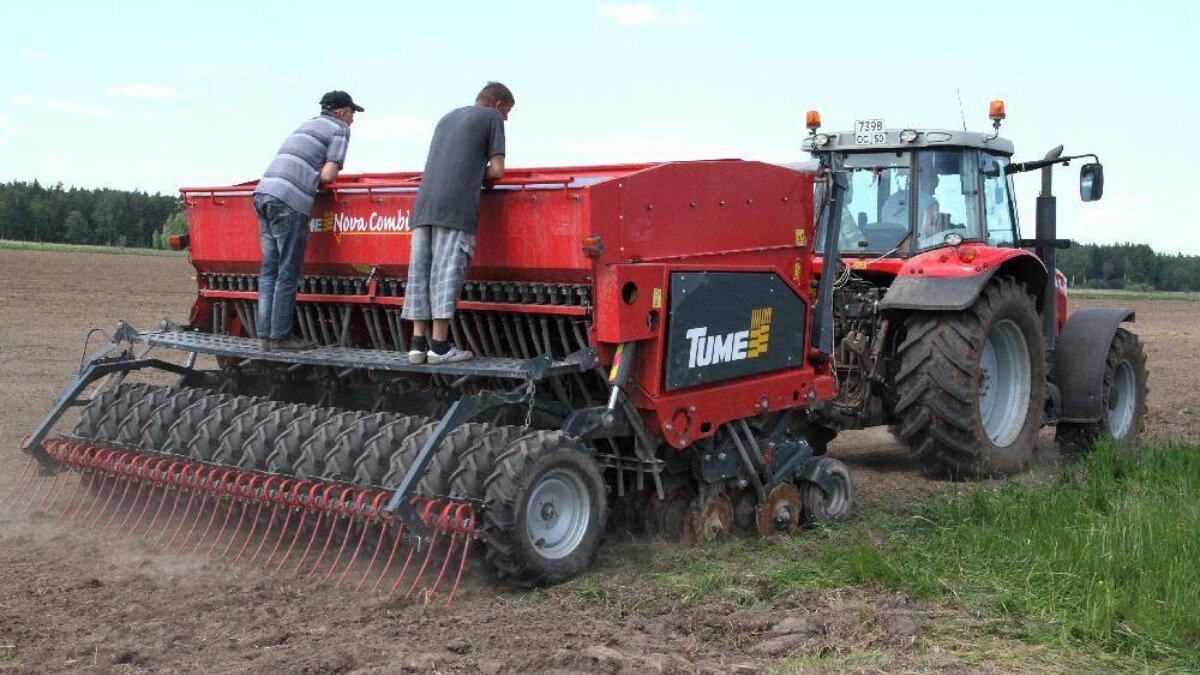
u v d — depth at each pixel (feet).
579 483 18.31
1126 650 15.35
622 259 18.56
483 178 19.36
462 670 14.12
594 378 20.10
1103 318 31.68
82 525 21.72
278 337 21.81
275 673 13.98
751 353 21.20
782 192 22.06
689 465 20.51
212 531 21.33
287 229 21.71
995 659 14.96
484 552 18.04
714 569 18.80
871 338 28.12
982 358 28.30
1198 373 57.41
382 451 18.62
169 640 15.21
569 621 16.25
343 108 22.67
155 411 22.33
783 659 14.85
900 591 17.49
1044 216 31.50
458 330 21.59
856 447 33.65
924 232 28.86
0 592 17.35
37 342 52.95
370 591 17.72
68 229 291.58
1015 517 21.15
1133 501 21.95
